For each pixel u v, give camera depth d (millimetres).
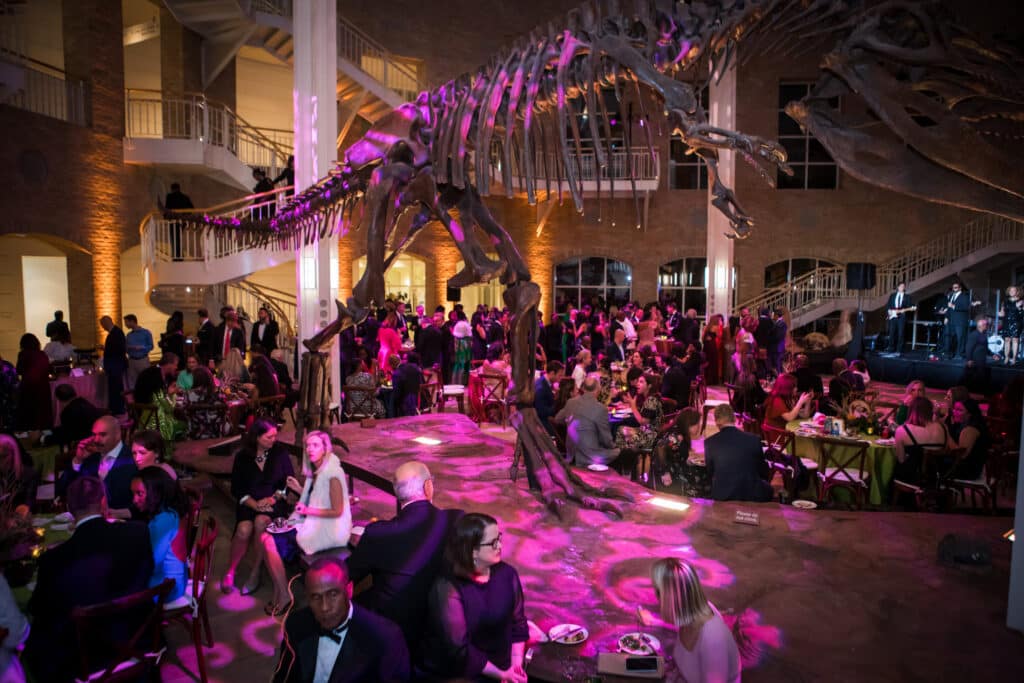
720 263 14883
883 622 3926
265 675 4223
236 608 5070
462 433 8445
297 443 7191
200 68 16172
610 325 15797
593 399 7258
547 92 5266
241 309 15359
